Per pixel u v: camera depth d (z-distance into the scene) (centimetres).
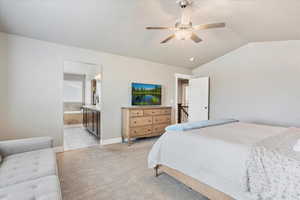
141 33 304
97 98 470
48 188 117
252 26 300
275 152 135
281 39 355
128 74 412
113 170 242
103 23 263
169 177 222
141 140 415
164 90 488
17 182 130
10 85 270
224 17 265
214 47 405
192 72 552
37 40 294
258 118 398
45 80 301
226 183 146
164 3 224
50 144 216
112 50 365
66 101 589
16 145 191
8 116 270
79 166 254
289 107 355
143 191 189
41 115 298
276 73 371
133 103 415
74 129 544
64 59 321
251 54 406
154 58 436
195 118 525
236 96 437
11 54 271
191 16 259
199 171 168
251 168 133
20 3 205
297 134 200
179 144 195
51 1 207
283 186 118
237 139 174
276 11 240
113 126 388
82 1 211
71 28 269
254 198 127
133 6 227
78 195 179
